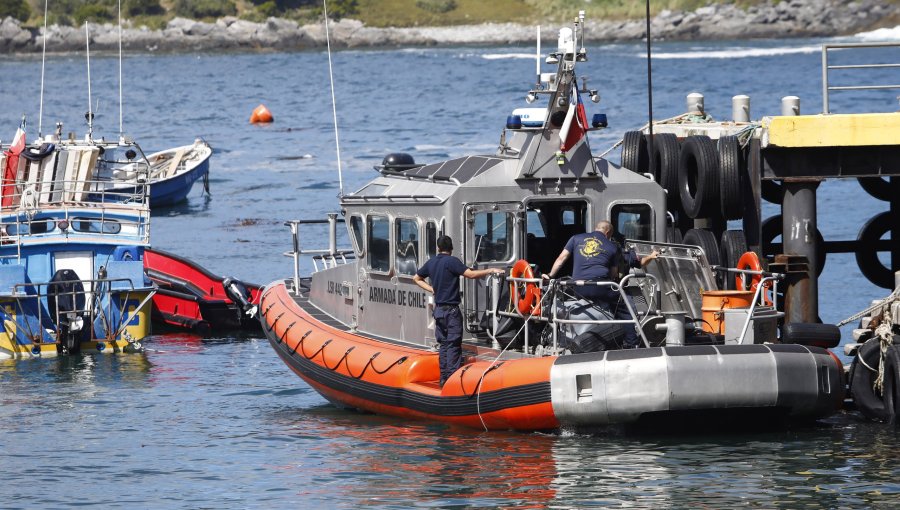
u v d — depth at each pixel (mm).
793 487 39000
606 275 45156
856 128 50625
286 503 38750
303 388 57188
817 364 43062
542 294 45375
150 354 66750
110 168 82312
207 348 68562
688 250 47562
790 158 51906
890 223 62969
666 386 41594
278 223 112062
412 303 49500
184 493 40219
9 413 52281
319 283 57906
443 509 37500
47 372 61750
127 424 50094
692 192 55469
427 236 48500
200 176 132375
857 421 47375
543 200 47844
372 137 186375
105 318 67375
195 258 94438
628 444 44031
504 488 39344
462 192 47062
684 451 43031
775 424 45844
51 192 73312
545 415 43188
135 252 72188
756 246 52562
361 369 49625
